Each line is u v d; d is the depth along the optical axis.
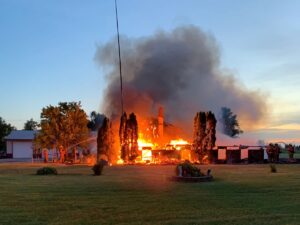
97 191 13.61
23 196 12.50
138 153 31.91
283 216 9.53
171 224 8.77
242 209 10.40
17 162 38.69
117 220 9.17
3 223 8.88
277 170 22.55
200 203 11.26
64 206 10.81
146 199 11.93
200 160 31.45
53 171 21.09
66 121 40.34
